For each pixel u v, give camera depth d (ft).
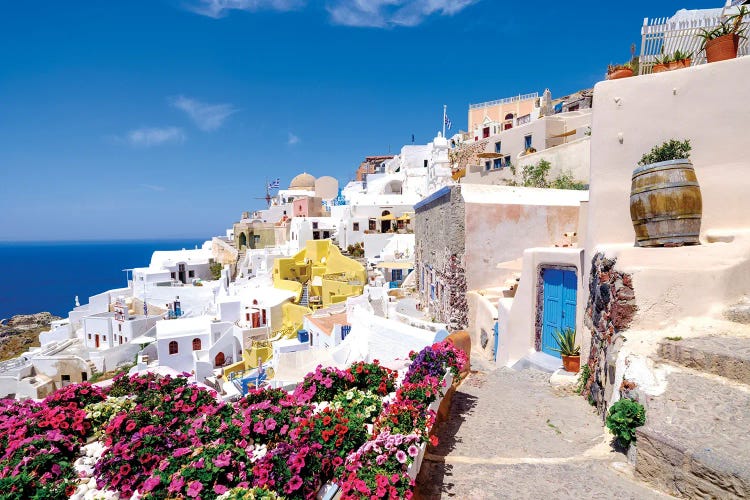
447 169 85.87
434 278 66.95
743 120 25.39
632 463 18.88
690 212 24.68
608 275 26.05
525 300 39.47
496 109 193.06
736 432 16.08
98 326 132.77
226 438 20.34
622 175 29.14
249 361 100.68
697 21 33.99
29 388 108.17
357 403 22.25
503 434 23.91
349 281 120.26
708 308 22.95
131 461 19.43
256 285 141.90
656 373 20.35
